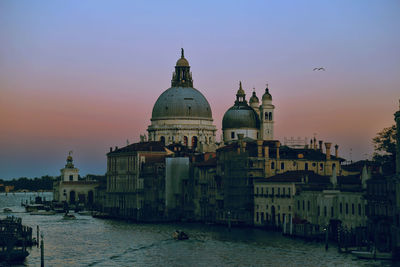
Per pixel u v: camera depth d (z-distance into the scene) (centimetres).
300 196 18888
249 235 18688
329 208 17312
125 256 15462
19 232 17400
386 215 15175
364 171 16975
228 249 16025
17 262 14775
